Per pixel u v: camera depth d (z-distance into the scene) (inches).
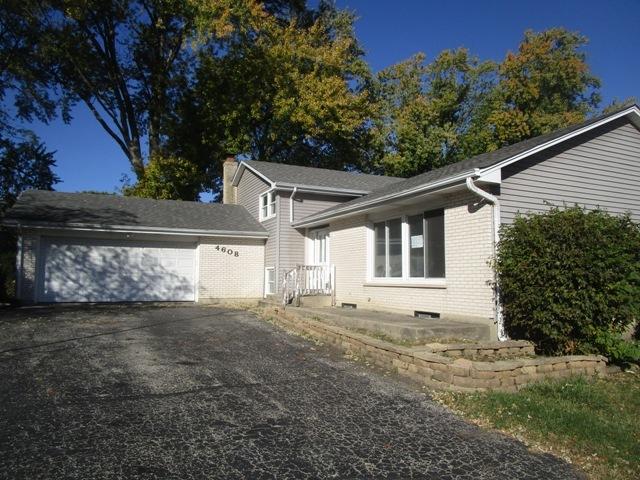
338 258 600.7
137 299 692.1
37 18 1048.2
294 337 391.2
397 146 1320.1
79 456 164.7
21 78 1117.7
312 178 781.9
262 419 204.2
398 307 479.2
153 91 1203.9
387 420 207.3
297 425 198.5
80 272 661.3
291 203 728.3
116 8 1125.7
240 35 1100.5
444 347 297.7
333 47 1203.9
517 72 1382.9
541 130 1259.2
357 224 562.3
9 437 179.5
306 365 299.4
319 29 1240.2
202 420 200.8
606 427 201.6
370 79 1390.3
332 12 1396.4
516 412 216.7
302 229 732.7
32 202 701.9
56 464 158.4
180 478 151.3
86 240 667.4
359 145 1270.9
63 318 478.3
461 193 403.9
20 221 606.5
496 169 368.5
